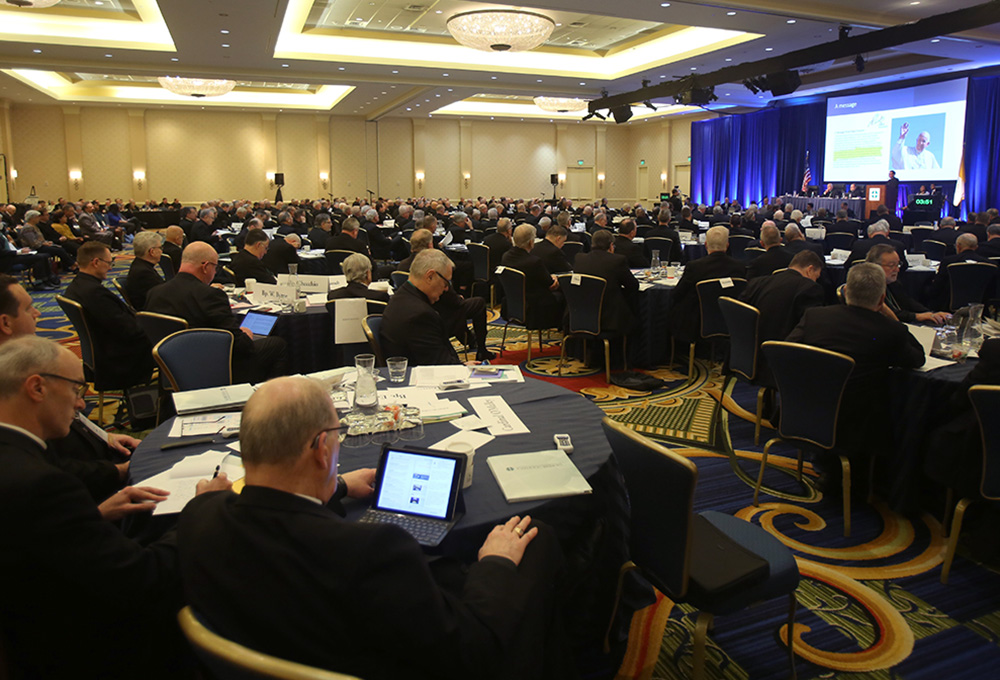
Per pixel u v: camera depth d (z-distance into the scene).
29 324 2.56
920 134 15.55
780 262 5.43
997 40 11.27
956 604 2.50
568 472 1.94
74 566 1.42
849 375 2.83
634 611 2.35
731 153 21.81
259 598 1.20
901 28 8.56
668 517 1.83
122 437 2.36
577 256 5.40
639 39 13.43
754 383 4.05
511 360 6.01
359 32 12.61
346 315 3.99
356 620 1.21
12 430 1.56
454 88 15.75
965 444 2.54
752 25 10.11
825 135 17.81
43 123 20.14
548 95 16.77
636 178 26.55
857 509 3.23
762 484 3.51
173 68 13.26
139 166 20.98
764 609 2.48
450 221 11.98
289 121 22.39
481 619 1.36
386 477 1.79
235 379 3.99
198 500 1.38
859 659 2.21
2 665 1.45
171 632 1.66
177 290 3.96
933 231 9.74
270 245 7.41
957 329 3.51
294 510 1.26
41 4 8.84
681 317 5.27
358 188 23.39
